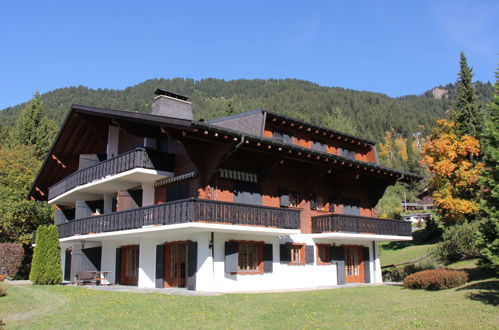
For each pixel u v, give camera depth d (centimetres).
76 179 2345
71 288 1819
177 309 1205
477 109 3644
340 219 2056
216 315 1137
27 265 3152
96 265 2336
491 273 1616
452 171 3045
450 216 2988
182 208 1608
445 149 3061
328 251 2200
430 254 2781
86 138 2502
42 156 4494
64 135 2464
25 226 3384
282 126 2292
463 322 964
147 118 1727
